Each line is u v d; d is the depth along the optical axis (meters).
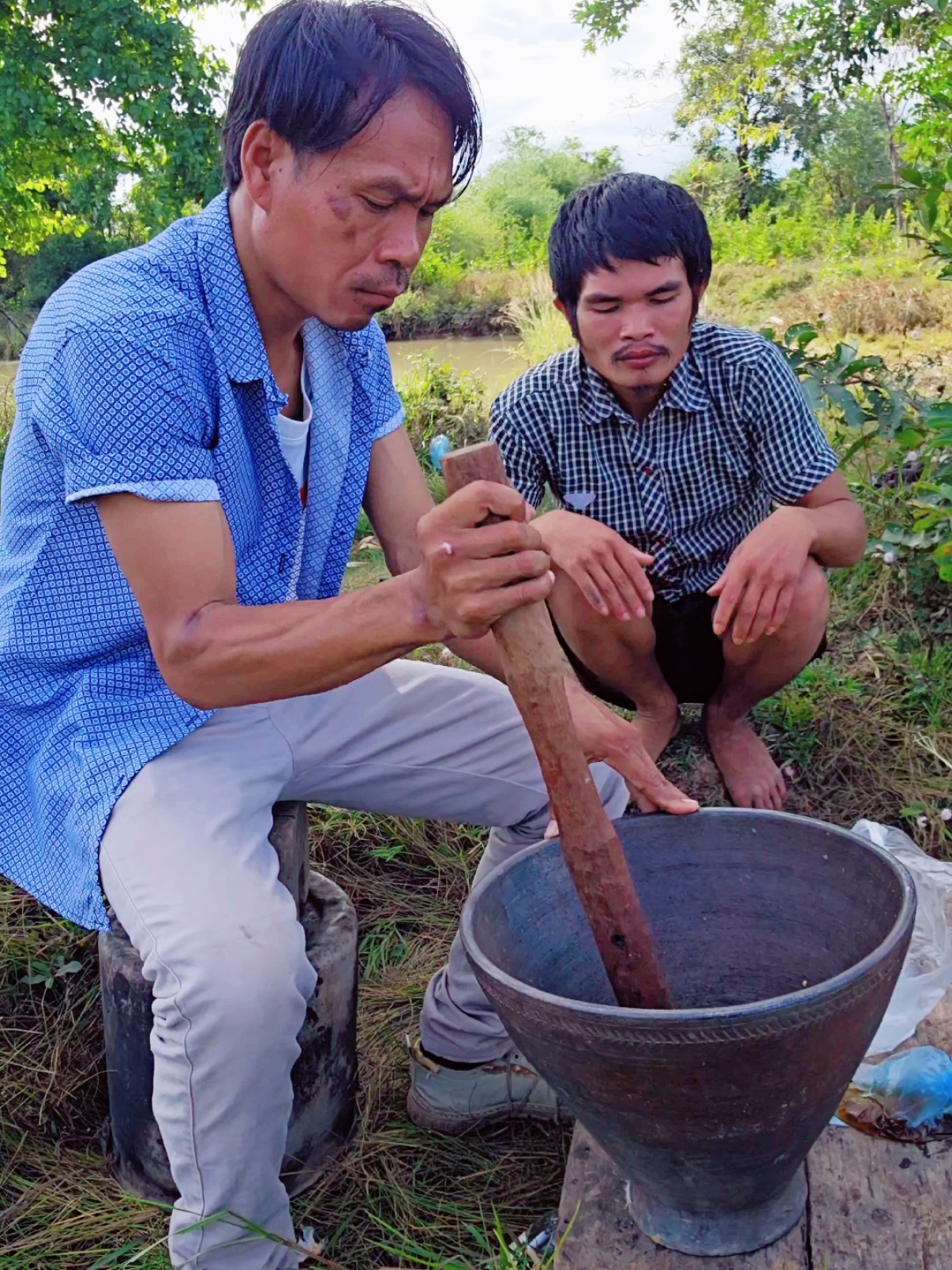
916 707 3.03
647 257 2.14
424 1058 2.01
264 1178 1.58
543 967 1.61
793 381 2.38
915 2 7.88
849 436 4.12
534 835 1.98
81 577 1.70
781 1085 1.25
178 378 1.56
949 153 5.18
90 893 1.67
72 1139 2.05
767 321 9.48
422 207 1.50
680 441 2.40
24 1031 2.23
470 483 1.28
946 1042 1.75
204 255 1.64
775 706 3.01
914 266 12.10
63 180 17.36
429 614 1.35
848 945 1.55
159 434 1.52
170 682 1.53
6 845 1.83
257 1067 1.50
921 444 3.54
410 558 2.05
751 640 2.21
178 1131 1.54
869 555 3.48
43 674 1.76
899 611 3.34
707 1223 1.47
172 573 1.51
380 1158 1.96
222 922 1.51
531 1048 1.33
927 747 2.85
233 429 1.65
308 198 1.48
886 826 2.45
